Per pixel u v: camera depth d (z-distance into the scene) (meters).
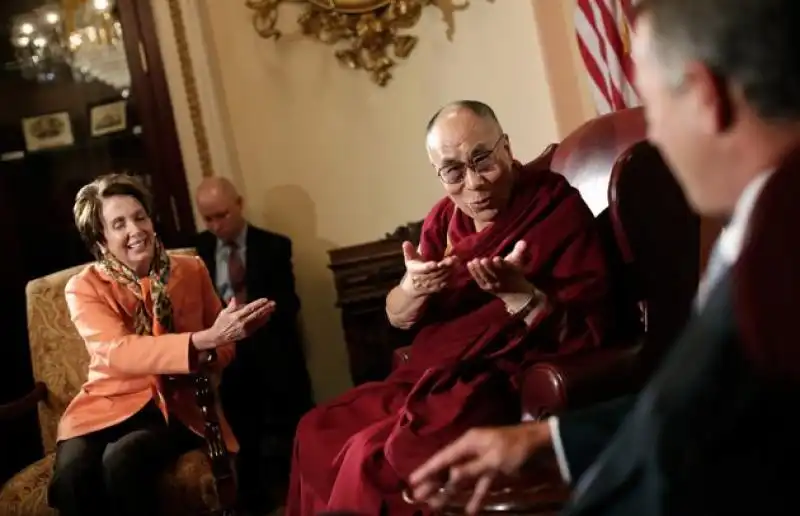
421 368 2.27
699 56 0.83
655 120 0.91
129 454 2.48
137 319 2.67
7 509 2.62
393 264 3.65
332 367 4.07
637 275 2.09
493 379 2.14
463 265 2.23
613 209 2.06
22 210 3.73
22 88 3.74
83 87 3.76
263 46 3.94
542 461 1.23
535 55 3.84
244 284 3.64
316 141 4.01
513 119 3.94
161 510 2.52
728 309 0.81
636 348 2.04
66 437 2.62
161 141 3.75
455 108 2.20
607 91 3.63
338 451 2.21
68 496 2.49
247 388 3.61
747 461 0.80
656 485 0.82
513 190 2.24
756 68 0.80
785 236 0.77
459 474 1.25
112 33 3.72
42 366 2.92
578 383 1.92
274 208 4.00
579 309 2.10
